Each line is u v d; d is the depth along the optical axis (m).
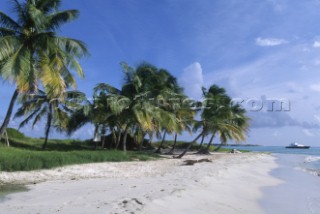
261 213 10.98
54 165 19.69
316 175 24.64
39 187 13.22
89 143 47.22
